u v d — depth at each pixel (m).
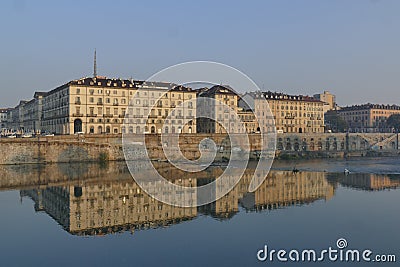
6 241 29.83
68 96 122.44
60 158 93.19
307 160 121.06
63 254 26.62
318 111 187.12
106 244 28.95
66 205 44.00
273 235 31.25
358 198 49.69
